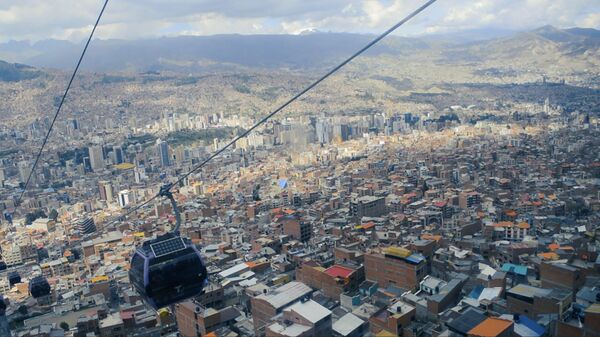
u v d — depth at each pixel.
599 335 71.44
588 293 87.81
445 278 111.44
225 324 94.94
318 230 170.38
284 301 94.25
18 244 197.00
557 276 97.75
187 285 52.53
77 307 118.19
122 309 113.19
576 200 185.50
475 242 137.75
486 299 91.12
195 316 93.81
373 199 198.75
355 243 140.50
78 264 170.00
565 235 139.50
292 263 133.75
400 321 85.38
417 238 138.25
